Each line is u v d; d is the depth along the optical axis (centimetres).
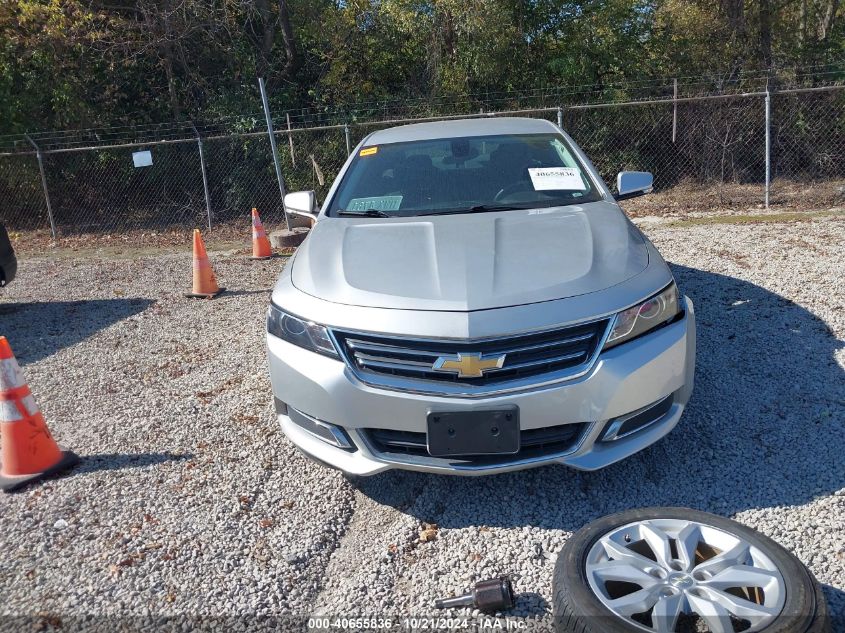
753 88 1330
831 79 1343
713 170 1327
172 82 1390
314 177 1318
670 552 248
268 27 1460
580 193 415
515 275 309
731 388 414
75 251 1101
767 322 513
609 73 1458
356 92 1516
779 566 236
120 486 353
